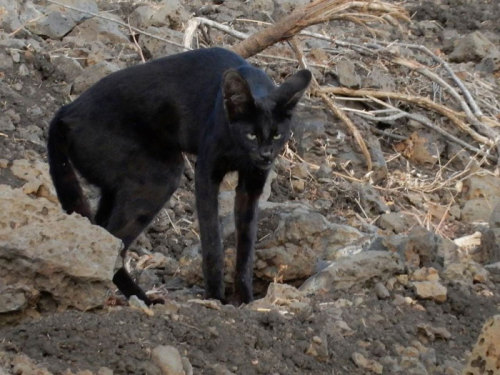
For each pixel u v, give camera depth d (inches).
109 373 331.9
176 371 342.0
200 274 478.3
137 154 458.3
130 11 708.7
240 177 458.9
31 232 366.0
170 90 461.7
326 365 377.4
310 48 689.6
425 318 424.2
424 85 695.1
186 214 559.8
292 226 478.6
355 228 531.5
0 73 596.4
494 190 617.3
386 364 384.5
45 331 348.8
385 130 660.7
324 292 434.6
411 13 841.5
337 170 619.2
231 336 370.6
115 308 382.9
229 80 432.1
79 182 468.8
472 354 353.7
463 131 663.8
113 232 455.8
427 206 607.8
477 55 763.4
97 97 461.4
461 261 465.4
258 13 745.0
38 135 570.3
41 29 652.1
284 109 444.1
